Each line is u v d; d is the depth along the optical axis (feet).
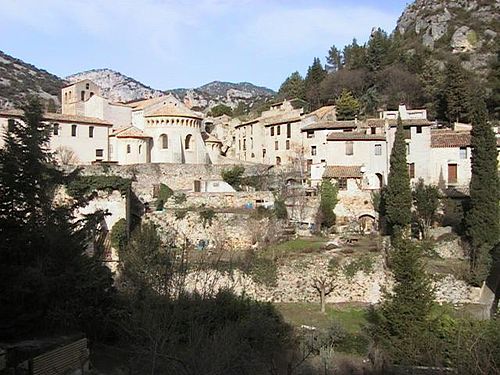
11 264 73.51
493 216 145.69
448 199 179.83
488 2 492.54
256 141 305.94
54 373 68.59
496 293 133.69
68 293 78.89
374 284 141.08
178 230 179.11
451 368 77.15
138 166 204.13
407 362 96.48
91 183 159.84
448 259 153.58
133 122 278.46
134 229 178.91
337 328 110.83
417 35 499.92
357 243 161.99
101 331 85.56
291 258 145.59
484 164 149.18
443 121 305.94
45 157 91.15
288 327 112.57
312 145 244.01
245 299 117.91
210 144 279.28
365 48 460.14
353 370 94.94
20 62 631.15
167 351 58.13
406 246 114.42
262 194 199.52
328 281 142.20
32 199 78.64
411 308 106.63
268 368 79.30
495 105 295.48
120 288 98.58
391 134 211.61
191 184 214.07
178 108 263.90
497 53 395.55
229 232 176.96
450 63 336.90
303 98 416.26
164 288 74.23
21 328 73.05
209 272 122.52
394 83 357.41
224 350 57.21
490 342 72.74
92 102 271.49
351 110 314.35
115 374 72.74
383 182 208.13
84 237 88.17
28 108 85.76
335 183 194.59
